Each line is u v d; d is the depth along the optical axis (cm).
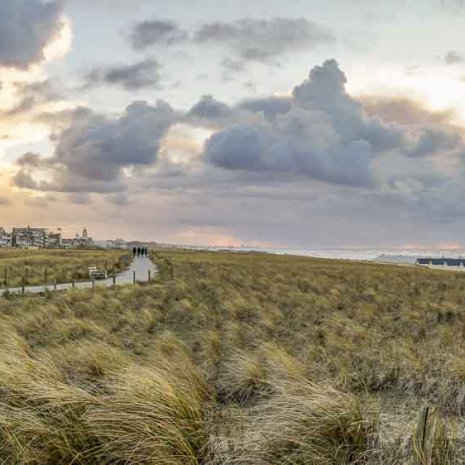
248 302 1842
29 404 543
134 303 1978
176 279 3020
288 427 472
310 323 1413
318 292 2394
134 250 10006
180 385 634
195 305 1872
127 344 1210
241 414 600
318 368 862
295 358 966
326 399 506
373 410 536
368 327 1364
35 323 1465
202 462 457
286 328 1369
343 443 455
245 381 787
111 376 715
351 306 1817
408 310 1650
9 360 735
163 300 2091
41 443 455
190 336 1322
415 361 879
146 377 586
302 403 509
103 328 1353
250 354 972
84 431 465
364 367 874
